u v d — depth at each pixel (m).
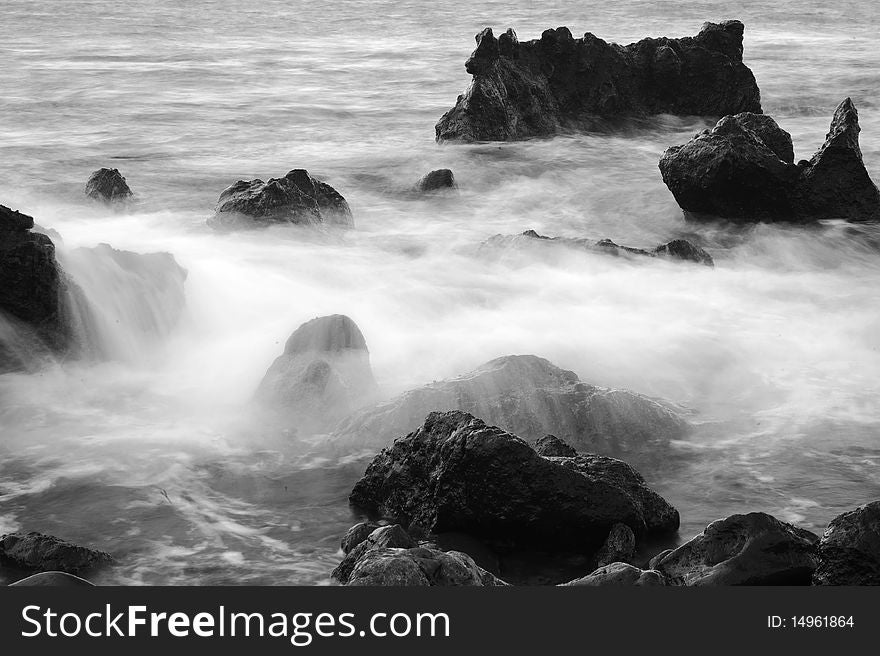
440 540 10.37
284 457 12.27
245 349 15.48
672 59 36.38
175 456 12.22
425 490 10.76
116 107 38.12
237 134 33.91
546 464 10.29
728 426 13.23
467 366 14.87
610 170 29.62
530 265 19.34
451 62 51.03
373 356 15.12
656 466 12.20
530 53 34.91
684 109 36.75
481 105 32.88
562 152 31.69
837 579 9.15
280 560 10.07
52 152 30.55
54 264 15.07
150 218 23.27
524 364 13.25
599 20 77.69
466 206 25.81
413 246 21.55
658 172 29.36
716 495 11.47
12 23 68.06
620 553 9.94
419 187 26.89
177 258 19.33
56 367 14.86
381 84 44.41
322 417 13.11
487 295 17.91
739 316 17.38
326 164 29.78
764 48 56.44
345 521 10.89
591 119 35.19
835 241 22.41
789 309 17.94
